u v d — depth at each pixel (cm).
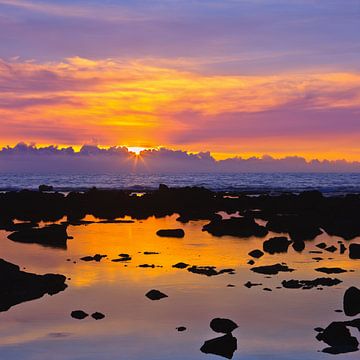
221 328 1697
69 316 1834
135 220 5206
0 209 6016
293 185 12006
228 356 1470
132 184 12900
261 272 2538
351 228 4238
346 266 2712
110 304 1981
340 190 9856
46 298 2072
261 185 12056
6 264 2338
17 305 1975
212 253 3109
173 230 3988
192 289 2205
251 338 1617
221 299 2050
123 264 2742
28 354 1489
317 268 2642
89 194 6750
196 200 6556
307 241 3666
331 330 1616
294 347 1538
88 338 1616
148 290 2191
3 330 1697
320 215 5106
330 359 1445
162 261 2836
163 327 1717
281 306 1953
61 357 1466
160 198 6688
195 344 1562
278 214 5434
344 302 1950
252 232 4106
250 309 1917
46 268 2650
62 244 3491
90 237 3856
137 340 1597
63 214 5794
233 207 6388
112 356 1470
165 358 1455
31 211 6016
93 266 2692
